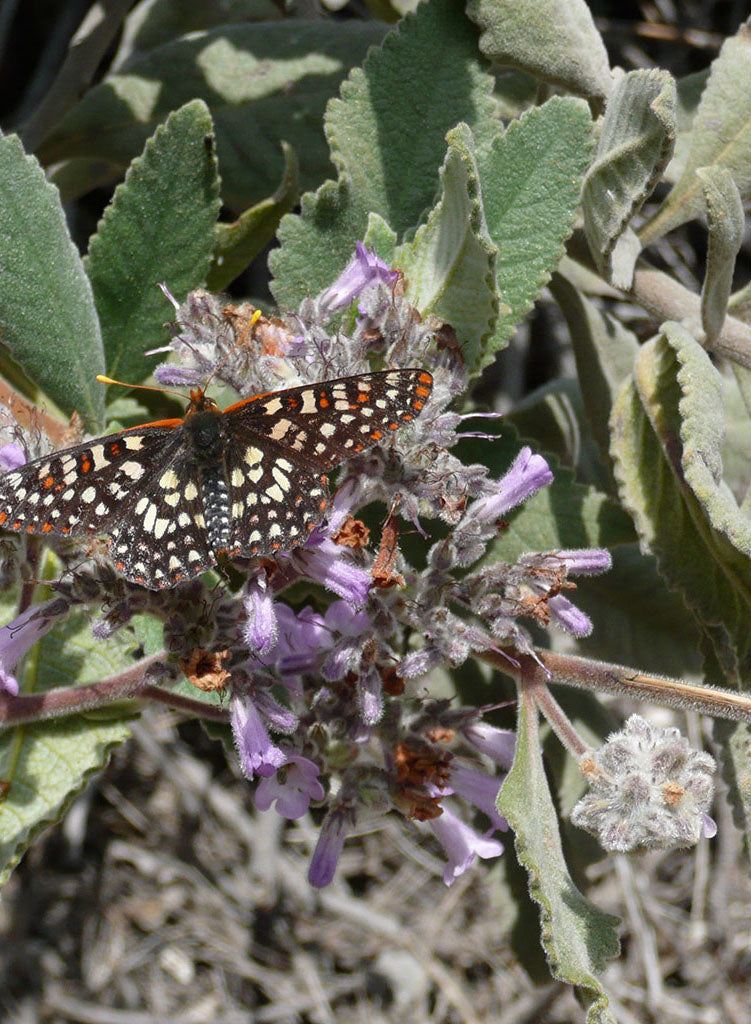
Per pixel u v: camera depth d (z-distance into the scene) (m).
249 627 0.32
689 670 0.38
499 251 0.35
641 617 0.38
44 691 0.34
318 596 0.36
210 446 0.32
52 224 0.35
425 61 0.36
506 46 0.36
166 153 0.35
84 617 0.34
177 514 0.32
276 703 0.32
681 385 0.35
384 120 0.36
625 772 0.32
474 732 0.34
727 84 0.37
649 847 0.32
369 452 0.33
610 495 0.41
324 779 0.34
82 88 0.43
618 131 0.35
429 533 0.36
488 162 0.35
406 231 0.36
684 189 0.37
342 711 0.33
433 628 0.33
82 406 0.35
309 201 0.36
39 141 0.43
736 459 0.41
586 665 0.33
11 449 0.33
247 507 0.32
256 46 0.41
